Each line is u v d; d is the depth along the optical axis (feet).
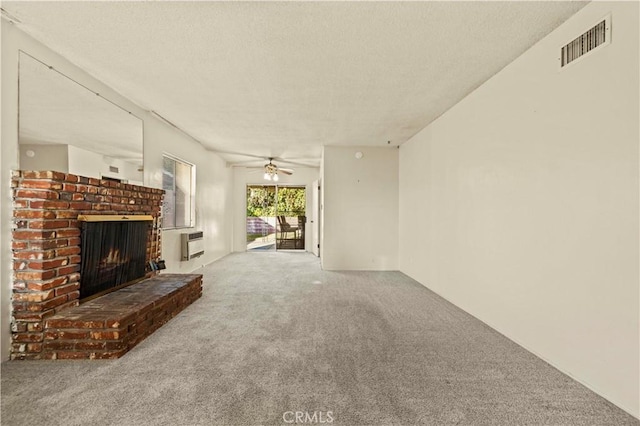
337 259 18.88
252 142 17.98
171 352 7.46
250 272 17.83
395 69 8.88
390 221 19.06
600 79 5.79
